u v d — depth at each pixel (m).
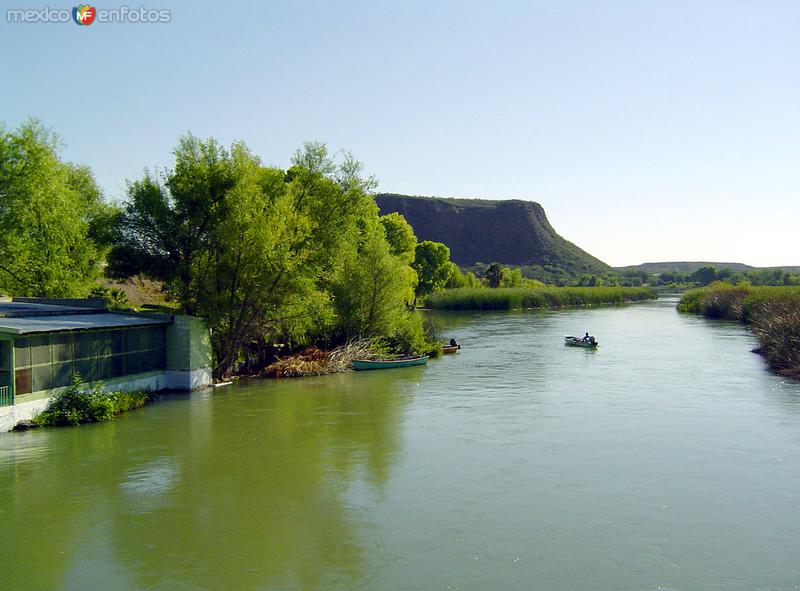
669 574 14.65
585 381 39.22
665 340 62.69
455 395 34.78
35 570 14.82
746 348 55.66
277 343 46.03
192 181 37.19
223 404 32.03
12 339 25.53
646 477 20.97
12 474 21.16
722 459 22.81
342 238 42.25
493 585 14.12
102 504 18.66
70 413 27.27
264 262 36.16
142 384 32.91
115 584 14.18
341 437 25.84
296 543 16.19
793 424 27.64
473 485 20.28
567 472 21.48
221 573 14.66
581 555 15.55
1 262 38.81
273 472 21.48
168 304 42.34
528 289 125.81
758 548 15.94
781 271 188.75
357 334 47.88
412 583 14.21
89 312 34.12
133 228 37.25
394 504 18.72
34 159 38.91
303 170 42.34
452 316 97.62
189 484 20.28
